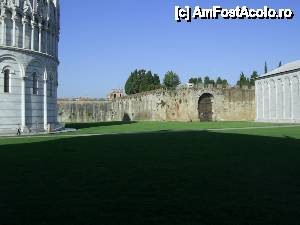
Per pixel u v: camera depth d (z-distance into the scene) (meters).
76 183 16.59
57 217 11.73
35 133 56.16
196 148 30.33
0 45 54.03
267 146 31.61
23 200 13.77
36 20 59.44
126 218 11.58
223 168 20.33
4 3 54.06
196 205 12.96
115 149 30.00
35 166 21.34
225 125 76.44
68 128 70.56
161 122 97.19
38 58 59.78
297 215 11.82
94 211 12.33
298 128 62.84
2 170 20.02
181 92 105.25
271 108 100.25
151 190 15.21
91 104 139.00
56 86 67.25
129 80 173.38
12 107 55.56
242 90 107.50
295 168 20.31
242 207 12.70
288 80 93.00
